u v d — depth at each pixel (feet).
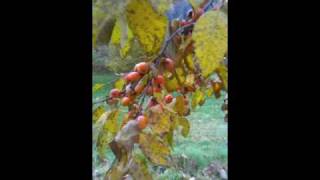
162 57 0.89
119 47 0.87
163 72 0.92
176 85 0.95
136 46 0.87
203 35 0.66
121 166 0.93
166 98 0.96
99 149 0.95
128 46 0.86
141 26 0.82
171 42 0.86
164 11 0.81
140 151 0.94
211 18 0.66
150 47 0.86
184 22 0.85
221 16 0.66
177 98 0.96
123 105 0.96
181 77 0.93
